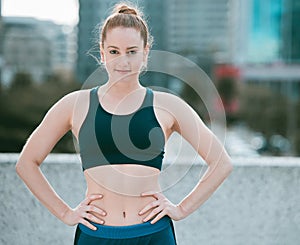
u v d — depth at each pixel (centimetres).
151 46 206
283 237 318
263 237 318
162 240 194
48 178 315
